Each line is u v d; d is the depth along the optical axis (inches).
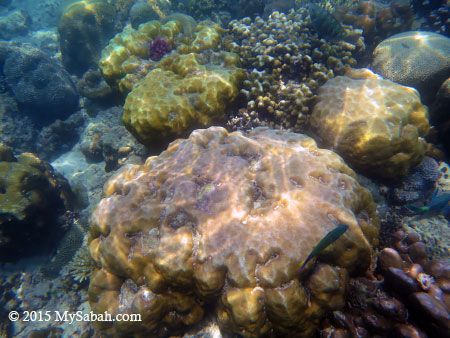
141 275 30.3
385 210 38.6
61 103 71.9
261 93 41.9
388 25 55.1
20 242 49.7
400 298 29.3
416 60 46.0
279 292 26.6
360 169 39.1
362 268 30.0
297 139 35.6
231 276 27.5
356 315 30.3
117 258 30.2
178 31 52.3
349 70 44.1
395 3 55.0
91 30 73.8
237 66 45.8
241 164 33.0
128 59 49.9
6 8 157.2
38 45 118.3
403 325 28.0
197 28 50.9
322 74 42.5
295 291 26.7
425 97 46.8
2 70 70.5
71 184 59.7
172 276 28.6
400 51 47.8
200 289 28.5
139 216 30.9
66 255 51.0
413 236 32.7
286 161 33.1
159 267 28.8
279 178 31.9
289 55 43.8
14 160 53.4
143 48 51.0
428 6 59.3
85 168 63.1
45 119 74.1
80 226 54.2
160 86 41.1
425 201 38.2
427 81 45.5
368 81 40.3
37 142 72.2
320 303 27.9
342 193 30.3
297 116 41.6
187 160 34.2
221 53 46.8
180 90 40.4
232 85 40.7
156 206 31.4
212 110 40.1
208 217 29.8
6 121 70.0
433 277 28.8
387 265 30.9
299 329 27.8
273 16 52.9
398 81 46.8
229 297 27.5
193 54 45.2
